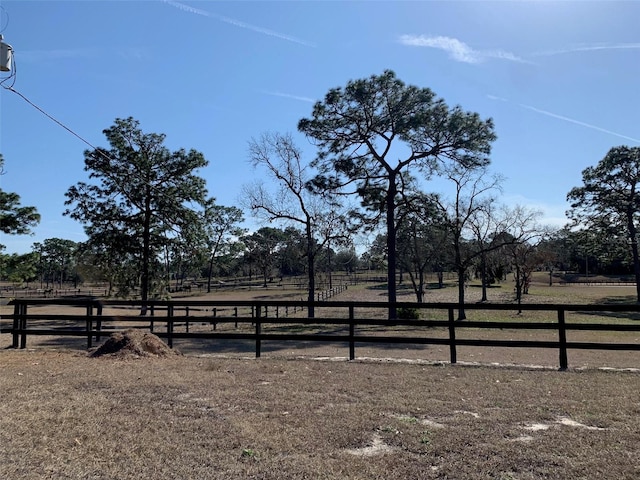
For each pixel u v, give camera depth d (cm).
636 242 4391
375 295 5278
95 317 1199
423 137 2666
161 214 3278
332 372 870
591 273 9250
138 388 718
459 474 420
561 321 975
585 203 4509
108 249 3259
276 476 416
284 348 1544
